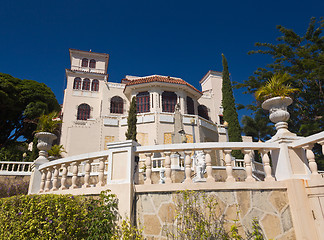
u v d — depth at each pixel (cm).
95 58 3366
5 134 2423
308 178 477
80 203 504
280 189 472
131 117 1914
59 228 438
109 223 473
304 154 509
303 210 440
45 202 459
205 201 458
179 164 1309
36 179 790
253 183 471
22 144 2480
